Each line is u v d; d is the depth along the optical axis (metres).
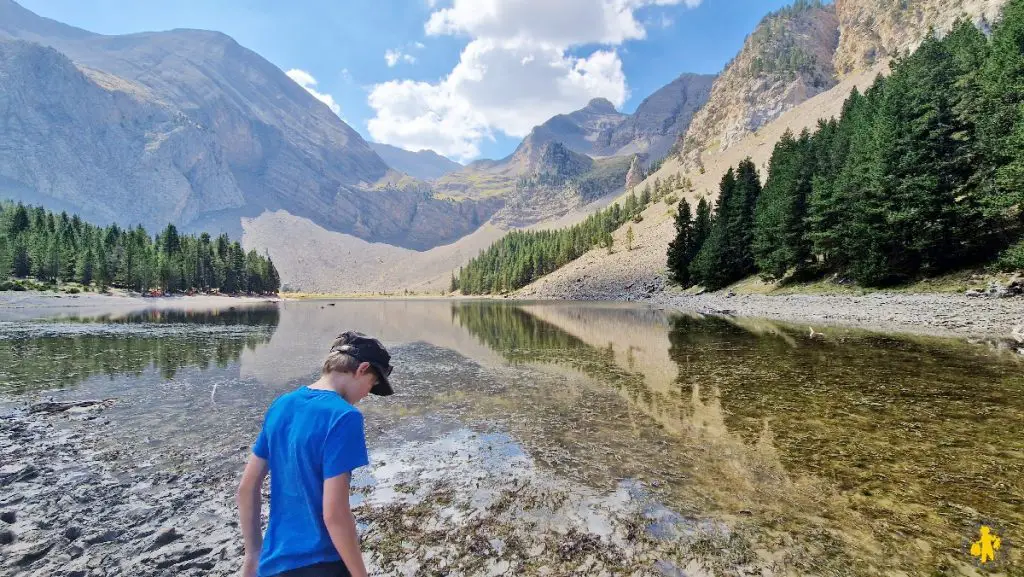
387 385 3.03
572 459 7.73
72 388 13.78
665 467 7.27
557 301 101.25
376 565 4.66
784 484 6.51
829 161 48.34
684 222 74.81
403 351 22.05
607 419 10.10
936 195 32.56
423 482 6.92
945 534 5.10
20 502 6.36
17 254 77.81
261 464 2.71
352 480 7.04
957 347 17.31
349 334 3.02
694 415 10.13
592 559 4.76
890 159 35.94
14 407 11.55
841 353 17.06
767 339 22.19
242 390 13.58
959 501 5.86
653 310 51.00
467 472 7.29
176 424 10.12
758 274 57.94
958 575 4.36
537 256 158.75
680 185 198.62
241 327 36.62
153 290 95.69
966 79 34.75
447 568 4.61
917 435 8.29
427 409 11.32
